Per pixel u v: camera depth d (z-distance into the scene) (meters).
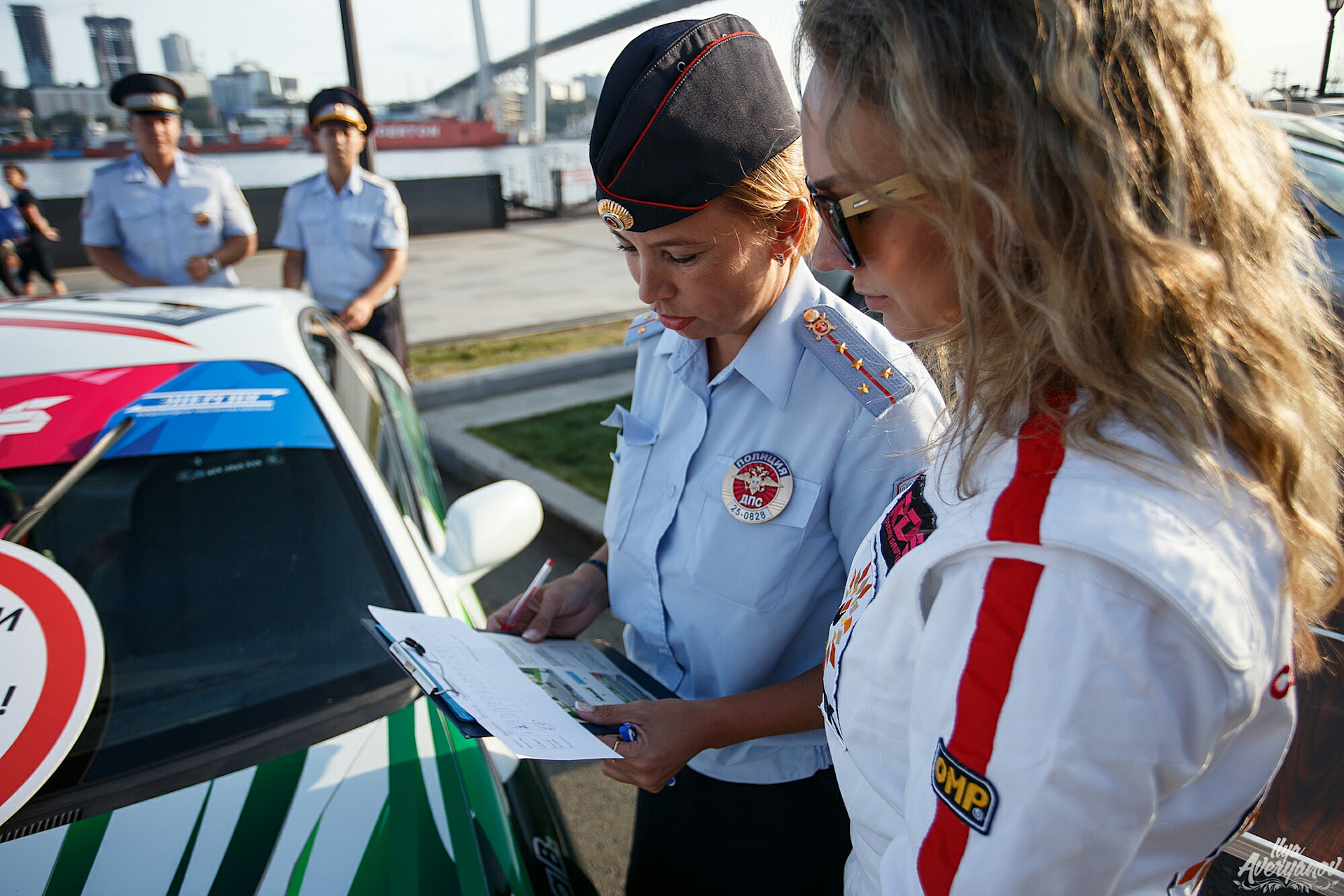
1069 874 0.47
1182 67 0.49
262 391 1.71
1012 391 0.54
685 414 1.17
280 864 1.12
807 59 0.60
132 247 4.18
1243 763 0.54
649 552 1.17
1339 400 0.58
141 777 1.21
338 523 1.57
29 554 1.41
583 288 9.56
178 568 1.45
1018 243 0.51
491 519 1.75
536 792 1.46
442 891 1.12
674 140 0.87
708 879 1.28
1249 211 0.51
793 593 1.06
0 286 9.61
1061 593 0.46
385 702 1.36
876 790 0.67
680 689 1.21
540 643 1.24
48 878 1.09
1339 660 1.84
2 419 1.56
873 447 1.00
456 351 6.56
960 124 0.50
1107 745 0.45
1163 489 0.47
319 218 4.34
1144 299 0.47
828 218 0.61
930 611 0.56
